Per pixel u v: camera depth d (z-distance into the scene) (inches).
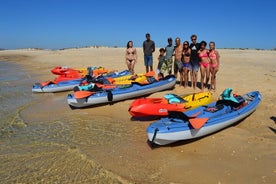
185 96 398.0
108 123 372.5
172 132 284.4
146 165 258.8
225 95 343.0
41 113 427.2
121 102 462.0
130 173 245.9
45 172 250.7
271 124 333.1
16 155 284.2
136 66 830.5
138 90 467.2
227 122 317.7
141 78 521.3
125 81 520.7
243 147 279.6
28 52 2174.0
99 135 331.0
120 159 270.5
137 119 383.2
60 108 453.4
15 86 667.4
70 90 585.0
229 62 879.7
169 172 246.1
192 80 494.9
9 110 447.2
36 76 851.4
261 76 598.2
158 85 484.4
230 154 269.1
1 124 377.4
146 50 561.3
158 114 356.2
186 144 296.4
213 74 473.7
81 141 314.7
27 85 681.6
